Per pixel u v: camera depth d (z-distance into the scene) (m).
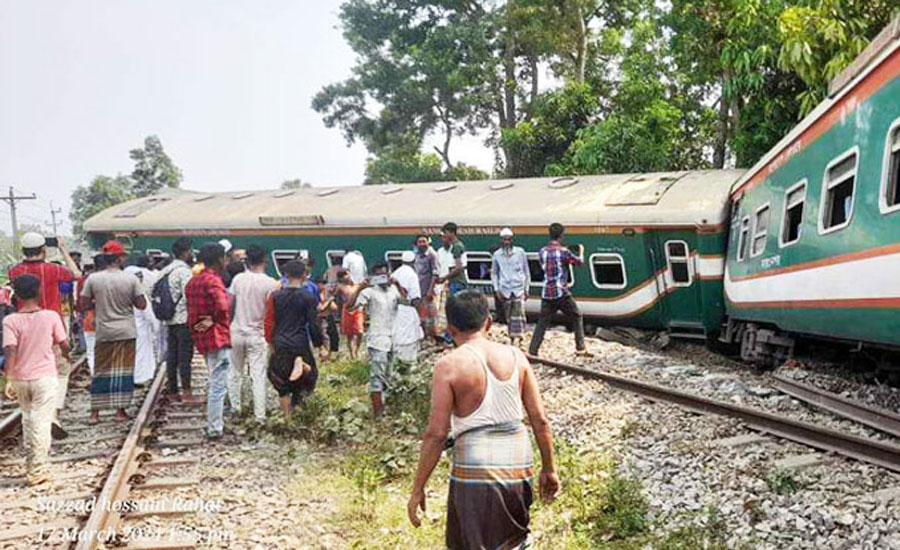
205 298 9.27
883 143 7.60
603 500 6.60
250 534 6.30
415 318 11.19
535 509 6.62
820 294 9.37
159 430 9.64
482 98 33.09
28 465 7.65
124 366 10.17
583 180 19.20
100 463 8.34
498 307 17.89
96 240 26.92
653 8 26.64
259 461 8.42
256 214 23.00
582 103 29.20
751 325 13.58
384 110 36.88
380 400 10.14
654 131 24.81
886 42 7.52
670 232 16.02
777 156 11.54
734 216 14.95
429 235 19.61
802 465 6.76
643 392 10.38
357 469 8.02
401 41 35.53
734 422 8.45
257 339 9.80
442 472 7.93
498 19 32.91
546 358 13.59
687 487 6.78
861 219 8.07
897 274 7.22
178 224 24.66
